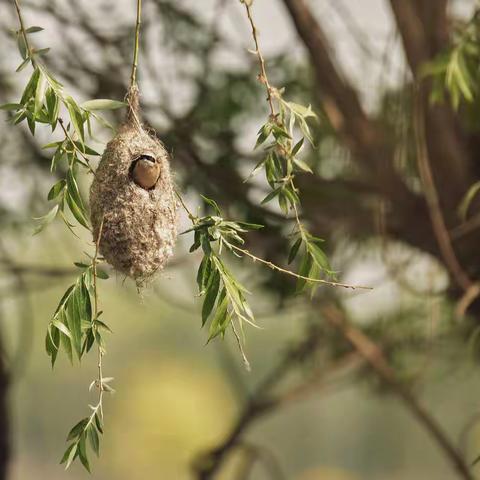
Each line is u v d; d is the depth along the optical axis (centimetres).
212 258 570
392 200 673
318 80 673
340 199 677
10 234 714
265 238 684
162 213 582
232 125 684
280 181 578
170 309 715
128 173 581
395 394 750
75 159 569
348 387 783
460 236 669
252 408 759
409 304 720
